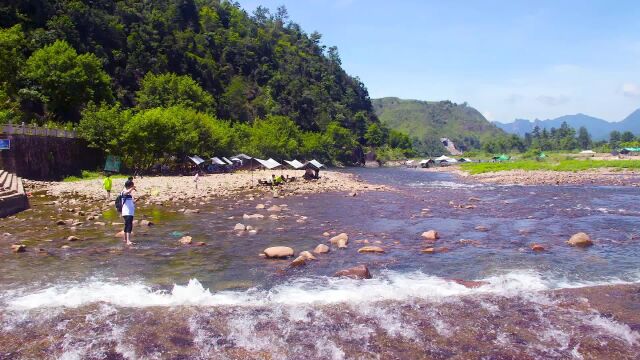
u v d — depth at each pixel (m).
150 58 117.19
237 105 137.00
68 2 103.94
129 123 54.94
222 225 19.73
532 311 9.09
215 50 159.38
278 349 7.34
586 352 7.39
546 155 156.62
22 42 69.00
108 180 29.17
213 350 7.26
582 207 27.89
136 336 7.66
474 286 10.78
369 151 173.25
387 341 7.68
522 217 23.25
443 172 95.25
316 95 179.50
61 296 9.66
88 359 6.86
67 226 18.64
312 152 136.12
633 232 18.88
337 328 8.12
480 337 7.88
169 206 26.20
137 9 133.38
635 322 8.62
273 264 12.99
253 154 101.50
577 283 11.34
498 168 85.44
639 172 68.06
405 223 21.03
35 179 40.50
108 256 13.62
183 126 67.12
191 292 9.95
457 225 20.56
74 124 64.94
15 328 7.91
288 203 29.02
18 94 63.84
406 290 10.27
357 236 17.59
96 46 102.75
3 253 13.77
